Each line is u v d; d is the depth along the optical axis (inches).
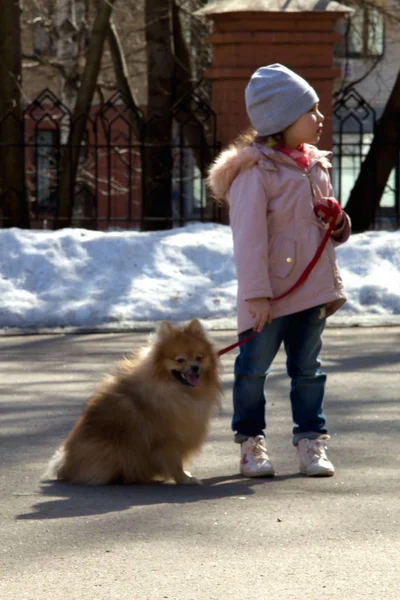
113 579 244.4
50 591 237.3
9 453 388.5
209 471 362.6
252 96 344.5
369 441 403.9
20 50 984.3
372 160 1008.9
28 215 975.6
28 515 300.8
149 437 338.6
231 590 236.4
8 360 588.4
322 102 941.8
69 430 428.1
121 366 357.4
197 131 1150.3
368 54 1391.5
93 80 1018.1
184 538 276.2
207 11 928.9
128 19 1649.9
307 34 926.4
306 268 338.6
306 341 347.9
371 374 543.5
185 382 340.8
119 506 309.9
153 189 1018.1
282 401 481.7
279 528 285.1
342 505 309.9
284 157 338.6
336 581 241.9
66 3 1294.3
